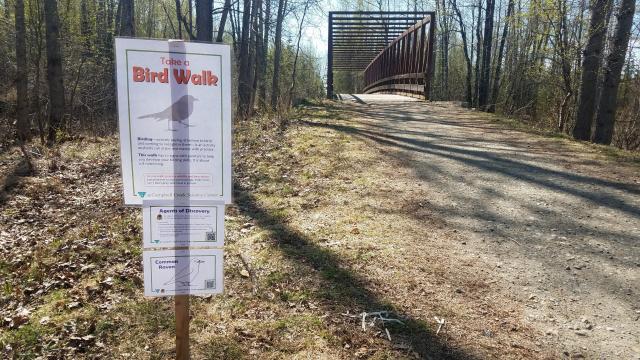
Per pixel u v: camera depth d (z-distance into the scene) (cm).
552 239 458
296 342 310
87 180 788
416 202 562
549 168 691
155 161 245
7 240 530
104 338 321
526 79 2125
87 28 1962
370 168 698
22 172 809
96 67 1847
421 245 449
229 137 251
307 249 439
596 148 827
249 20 1844
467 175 662
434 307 348
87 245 484
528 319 335
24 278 421
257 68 1938
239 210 549
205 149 249
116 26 2214
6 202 666
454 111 1347
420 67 1767
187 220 255
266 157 773
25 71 1263
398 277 389
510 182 629
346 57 3175
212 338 316
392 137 908
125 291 383
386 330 319
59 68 1265
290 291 370
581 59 1201
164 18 2903
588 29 1109
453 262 417
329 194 593
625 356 296
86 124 1498
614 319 335
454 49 3678
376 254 427
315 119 1113
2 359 299
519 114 1956
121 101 235
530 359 293
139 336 323
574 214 517
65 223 577
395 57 2278
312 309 346
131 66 233
